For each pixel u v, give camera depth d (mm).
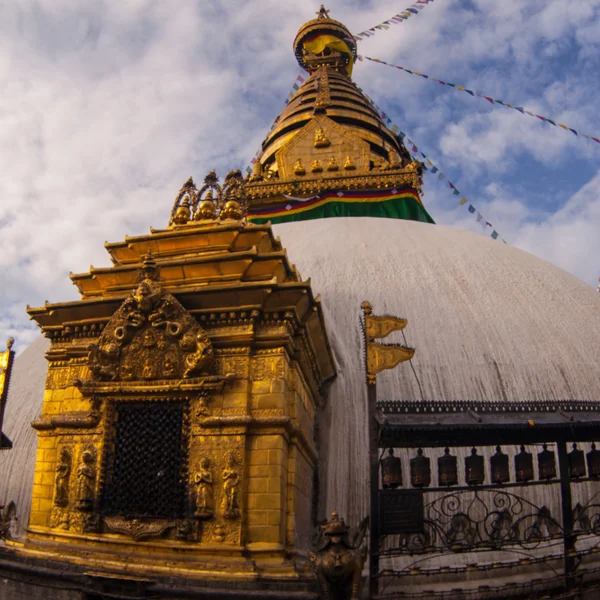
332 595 5789
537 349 10656
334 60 25500
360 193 19281
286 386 7613
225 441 7293
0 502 9586
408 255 13109
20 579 7312
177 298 7926
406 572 6750
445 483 6945
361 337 10609
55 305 8383
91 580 6785
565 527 6992
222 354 7691
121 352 7895
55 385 8305
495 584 7570
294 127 23109
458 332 10719
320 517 8578
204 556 6887
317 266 12438
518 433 7270
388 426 6766
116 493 7492
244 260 8094
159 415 7703
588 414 7320
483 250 14016
